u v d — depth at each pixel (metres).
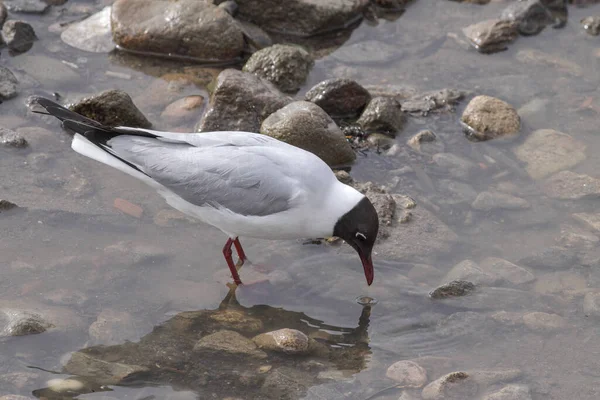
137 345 10.55
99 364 10.17
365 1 18.88
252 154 11.31
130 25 16.92
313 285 11.98
